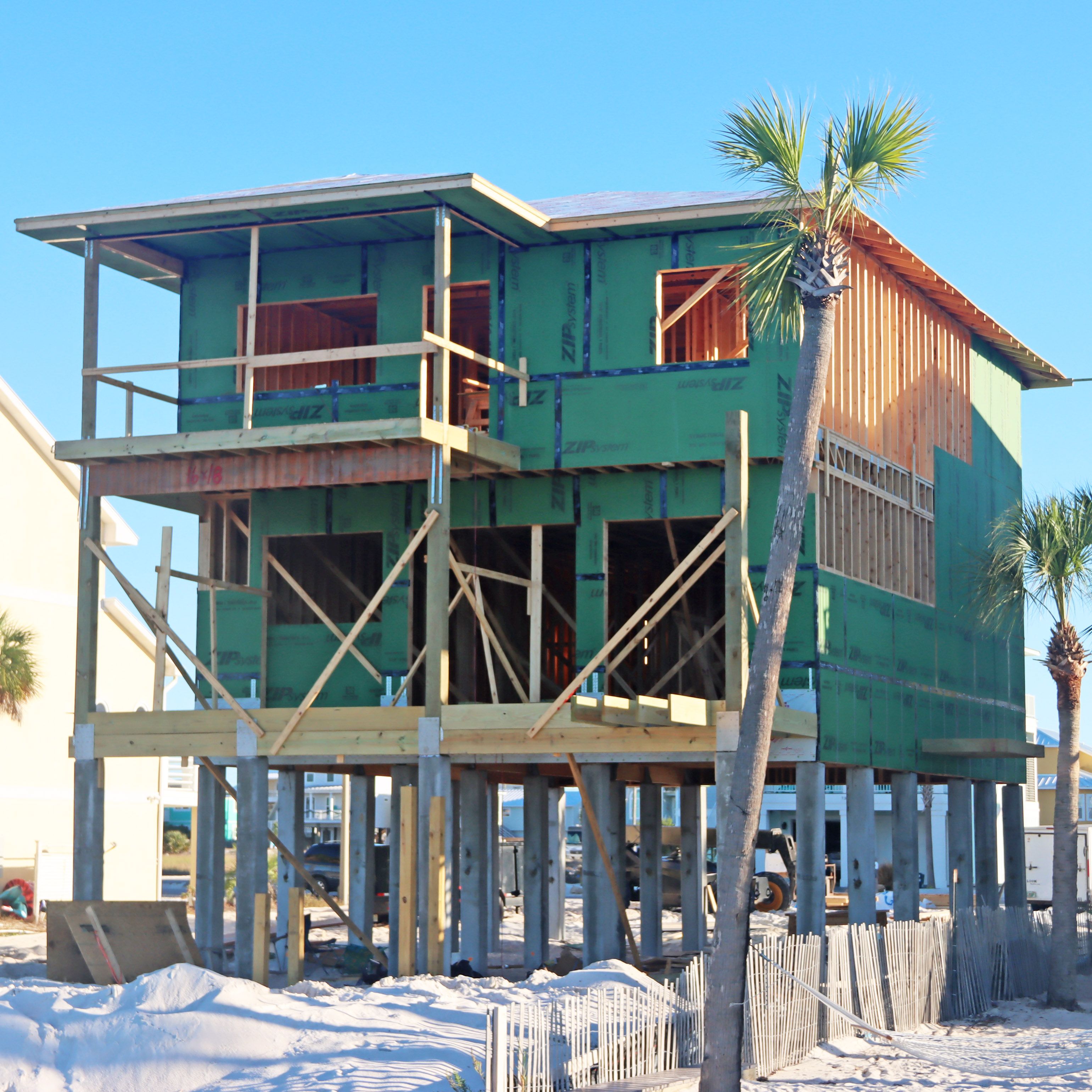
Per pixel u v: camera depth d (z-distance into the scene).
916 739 24.78
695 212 21.48
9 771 35.72
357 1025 14.73
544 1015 12.95
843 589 22.28
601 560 22.23
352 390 23.14
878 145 14.91
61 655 37.59
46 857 34.91
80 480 22.44
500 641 24.91
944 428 27.58
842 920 29.25
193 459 21.88
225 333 24.14
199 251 23.97
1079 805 61.38
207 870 23.91
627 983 17.39
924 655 25.59
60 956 19.55
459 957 26.34
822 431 21.89
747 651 19.22
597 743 19.94
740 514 19.31
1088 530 23.72
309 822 61.22
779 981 16.45
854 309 23.59
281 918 25.48
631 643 20.27
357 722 20.91
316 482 21.23
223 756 21.55
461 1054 13.81
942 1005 21.39
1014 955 24.44
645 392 22.02
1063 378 32.66
